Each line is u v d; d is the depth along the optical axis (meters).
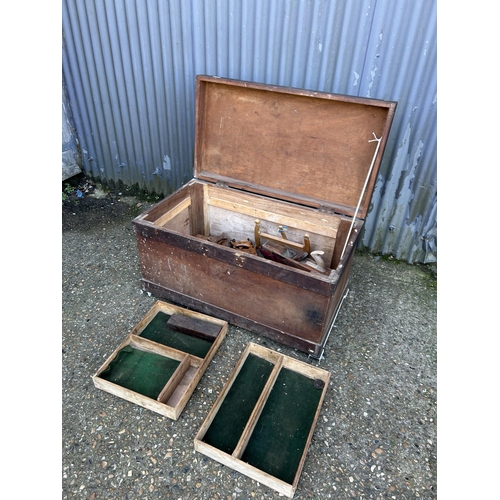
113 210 3.86
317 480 1.78
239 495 1.71
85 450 1.85
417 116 2.70
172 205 2.69
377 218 3.21
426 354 2.44
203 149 2.85
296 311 2.17
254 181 2.78
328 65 2.72
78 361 2.29
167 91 3.37
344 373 2.28
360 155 2.38
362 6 2.44
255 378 2.20
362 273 3.15
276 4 2.61
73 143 4.18
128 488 1.73
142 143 3.80
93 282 2.89
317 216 2.61
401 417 2.07
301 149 2.52
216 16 2.83
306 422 2.00
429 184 2.90
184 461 1.82
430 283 3.07
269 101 2.48
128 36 3.24
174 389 2.10
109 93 3.65
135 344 2.33
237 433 1.93
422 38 2.43
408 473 1.83
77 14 3.33
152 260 2.50
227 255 2.16
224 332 2.43
